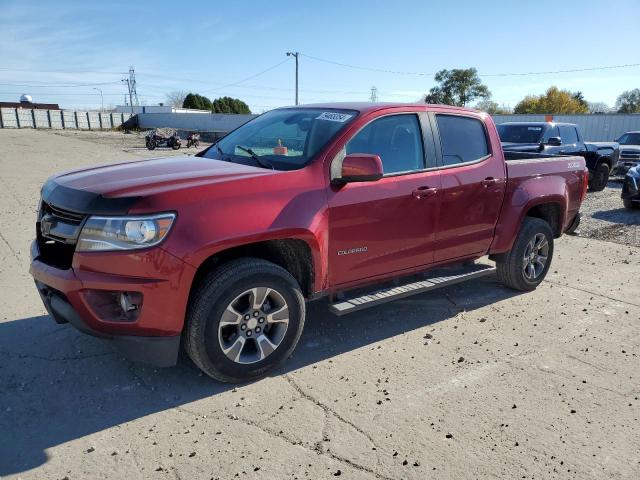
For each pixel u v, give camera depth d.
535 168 5.33
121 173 3.62
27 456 2.78
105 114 68.56
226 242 3.22
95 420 3.12
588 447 3.01
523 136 13.20
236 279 3.32
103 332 3.14
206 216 3.19
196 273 3.44
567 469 2.81
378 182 4.00
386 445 2.96
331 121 4.09
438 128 4.54
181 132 44.22
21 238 7.30
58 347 4.01
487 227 4.92
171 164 3.92
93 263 3.05
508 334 4.55
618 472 2.81
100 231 3.04
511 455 2.91
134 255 3.02
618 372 3.93
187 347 3.36
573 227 6.06
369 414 3.26
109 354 3.91
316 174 3.70
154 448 2.88
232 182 3.35
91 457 2.79
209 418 3.17
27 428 3.02
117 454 2.82
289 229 3.45
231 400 3.38
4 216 8.80
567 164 5.74
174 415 3.19
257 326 3.53
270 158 3.97
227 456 2.82
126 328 3.12
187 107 96.69
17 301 4.93
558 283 6.05
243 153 4.23
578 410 3.39
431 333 4.51
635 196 10.83
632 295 5.70
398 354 4.10
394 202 4.06
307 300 3.87
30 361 3.78
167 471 2.70
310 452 2.88
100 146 32.06
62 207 3.25
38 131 54.41
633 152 16.91
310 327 4.55
